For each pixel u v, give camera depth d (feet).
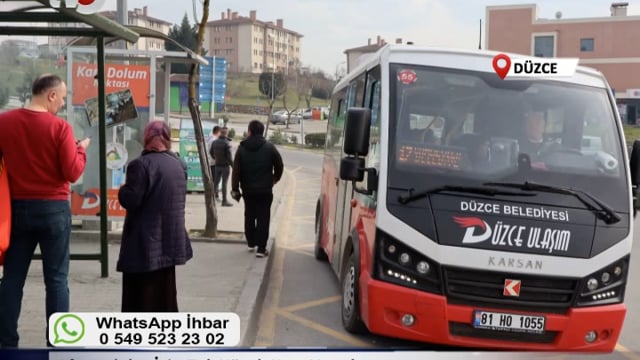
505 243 17.08
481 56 20.08
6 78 28.84
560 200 17.89
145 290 16.42
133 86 32.55
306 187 74.18
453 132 18.76
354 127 18.63
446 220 17.30
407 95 19.13
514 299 17.02
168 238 16.31
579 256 17.17
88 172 31.07
